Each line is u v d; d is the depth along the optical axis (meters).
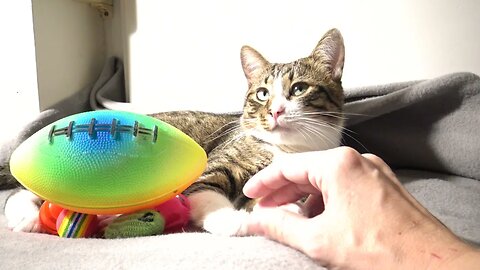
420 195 1.05
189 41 1.72
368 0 1.45
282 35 1.58
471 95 1.17
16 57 1.56
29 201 0.93
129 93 1.86
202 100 1.74
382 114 1.26
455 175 1.20
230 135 1.33
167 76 1.78
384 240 0.53
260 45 1.62
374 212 0.55
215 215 0.85
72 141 0.70
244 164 1.15
